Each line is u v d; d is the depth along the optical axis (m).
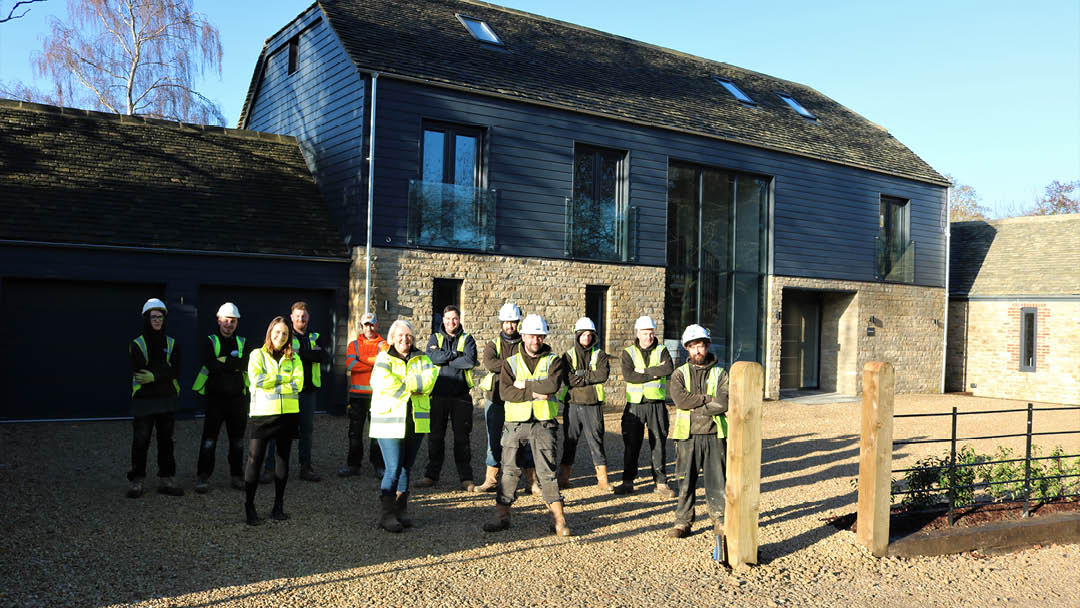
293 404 6.49
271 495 7.39
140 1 22.64
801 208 18.45
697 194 16.94
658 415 7.92
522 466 7.81
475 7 17.72
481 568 5.45
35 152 12.80
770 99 20.94
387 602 4.75
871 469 6.17
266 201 13.88
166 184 13.31
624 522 6.81
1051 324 20.44
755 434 5.72
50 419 11.55
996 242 23.58
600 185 15.49
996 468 7.73
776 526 6.84
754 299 17.89
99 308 11.90
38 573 5.01
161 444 7.22
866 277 19.80
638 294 15.66
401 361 6.36
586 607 4.84
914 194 20.97
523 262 14.27
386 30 14.47
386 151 13.04
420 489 7.88
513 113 14.24
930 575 5.80
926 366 21.22
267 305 12.99
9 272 11.05
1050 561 6.35
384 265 12.96
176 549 5.62
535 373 6.36
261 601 4.69
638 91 16.98
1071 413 16.86
